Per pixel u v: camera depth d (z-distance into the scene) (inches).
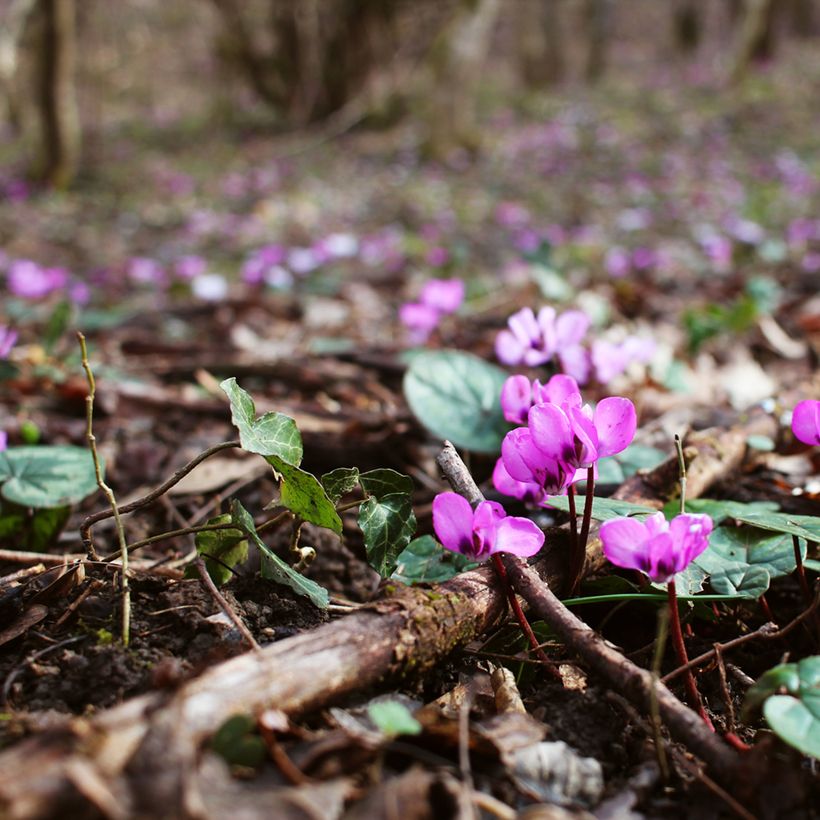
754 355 28.7
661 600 11.5
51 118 95.3
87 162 113.6
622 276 45.0
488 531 10.1
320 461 18.5
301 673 9.1
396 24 130.3
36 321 36.3
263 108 145.9
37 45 94.2
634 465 15.4
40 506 14.0
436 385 16.2
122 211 87.0
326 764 8.6
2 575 12.7
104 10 172.1
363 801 8.2
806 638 12.4
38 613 11.3
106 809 7.2
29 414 22.7
